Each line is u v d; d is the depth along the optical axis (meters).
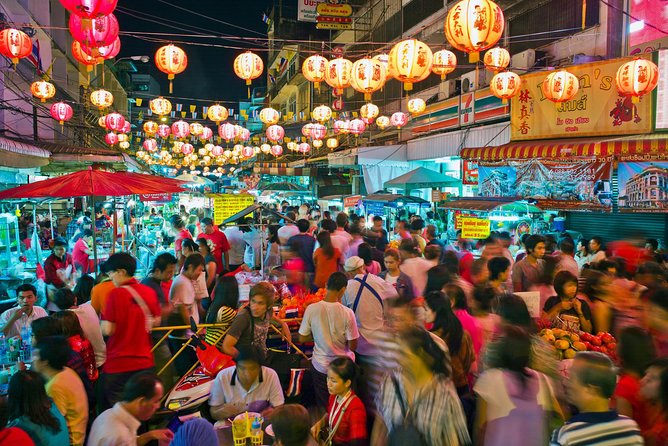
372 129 25.70
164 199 14.73
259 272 9.40
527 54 14.23
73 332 4.82
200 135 20.28
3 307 8.62
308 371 5.57
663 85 10.14
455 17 6.56
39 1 19.77
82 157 16.02
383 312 5.30
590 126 11.52
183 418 4.80
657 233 11.11
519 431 2.93
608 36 12.18
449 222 14.12
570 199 10.91
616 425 2.65
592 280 5.68
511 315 3.93
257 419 3.94
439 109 18.14
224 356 5.37
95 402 5.12
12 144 11.28
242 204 11.96
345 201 16.39
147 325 4.87
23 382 3.22
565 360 4.43
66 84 24.61
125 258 4.83
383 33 25.78
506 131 14.31
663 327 4.41
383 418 3.17
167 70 8.84
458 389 4.01
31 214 15.48
